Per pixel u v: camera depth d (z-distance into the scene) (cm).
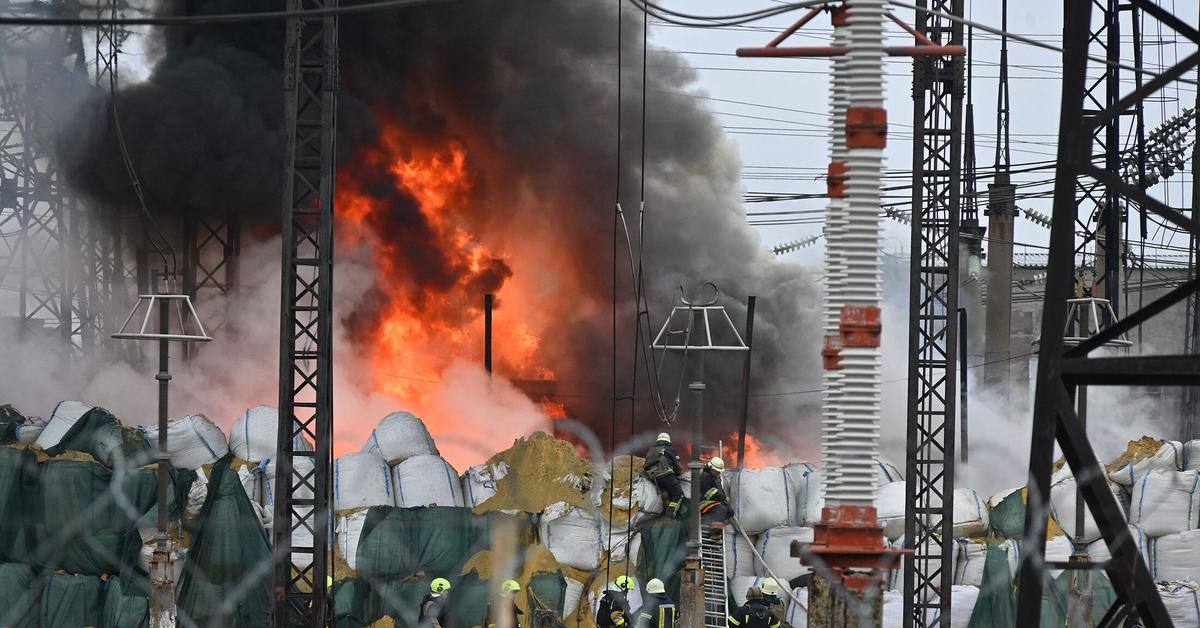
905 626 7375
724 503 7362
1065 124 3906
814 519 7750
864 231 3503
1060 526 7744
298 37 6184
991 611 7431
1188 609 7038
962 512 7906
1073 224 3881
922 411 7662
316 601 6125
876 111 3531
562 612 7119
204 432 7769
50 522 7019
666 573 7181
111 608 6844
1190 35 3784
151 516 7138
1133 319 3744
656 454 7500
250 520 7031
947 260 7862
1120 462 8038
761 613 6581
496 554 7181
